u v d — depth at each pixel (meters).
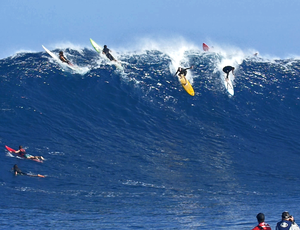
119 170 82.56
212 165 89.38
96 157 88.62
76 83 118.69
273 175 84.88
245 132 108.50
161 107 114.19
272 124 112.88
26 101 107.81
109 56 131.50
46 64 124.81
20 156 85.50
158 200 67.00
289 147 102.44
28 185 72.31
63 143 94.06
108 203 64.69
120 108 111.81
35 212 59.38
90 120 105.88
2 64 124.12
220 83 125.50
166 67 129.62
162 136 103.06
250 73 131.75
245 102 120.00
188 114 113.25
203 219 56.09
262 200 67.94
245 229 50.41
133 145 96.88
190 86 122.00
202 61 134.38
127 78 122.75
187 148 97.94
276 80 129.12
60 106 109.25
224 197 69.62
